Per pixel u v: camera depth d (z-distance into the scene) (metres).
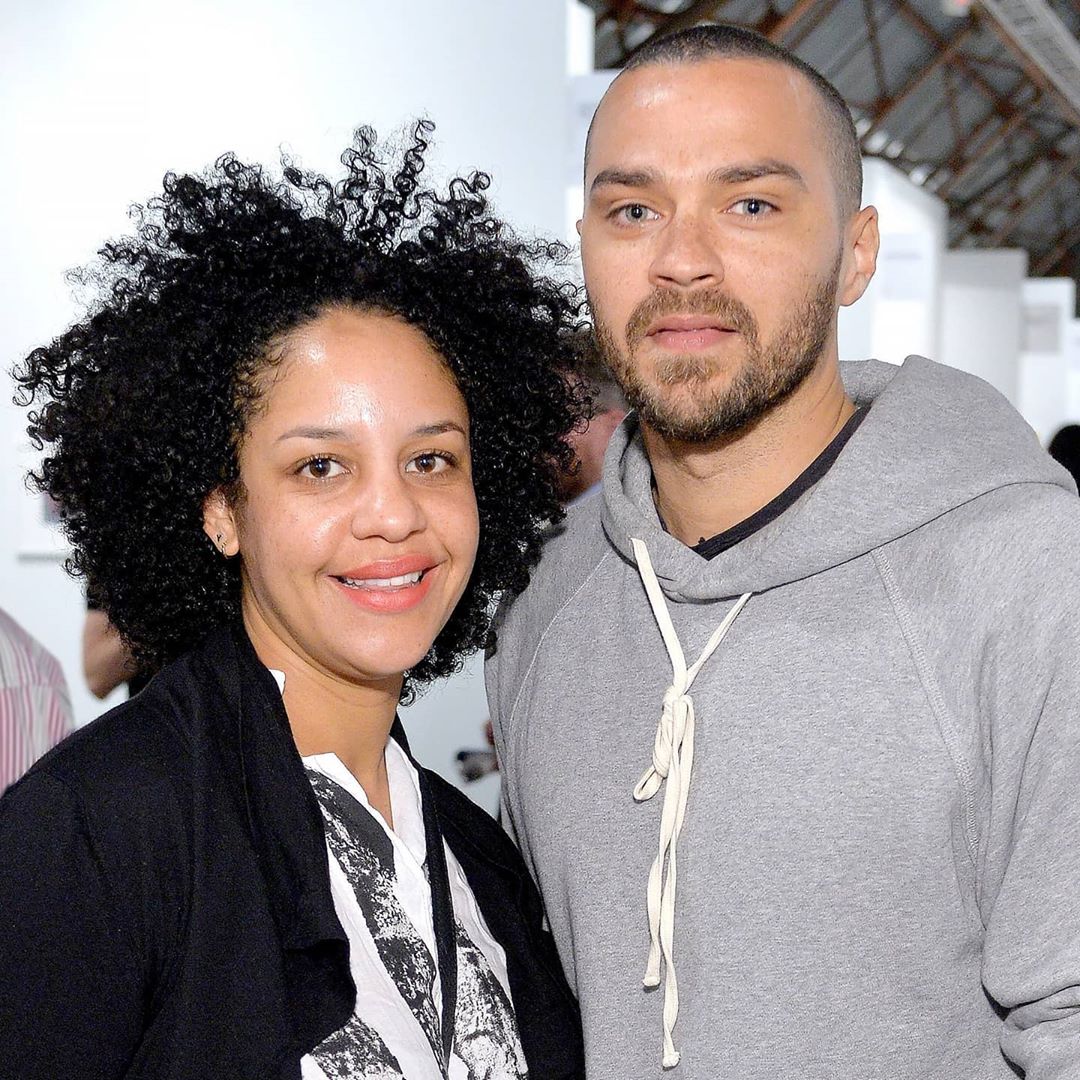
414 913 1.32
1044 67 12.39
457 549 1.35
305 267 1.32
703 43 1.44
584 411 1.66
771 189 1.39
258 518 1.31
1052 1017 1.23
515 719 1.61
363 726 1.39
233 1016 1.15
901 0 13.27
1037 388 16.17
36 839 1.14
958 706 1.31
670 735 1.39
